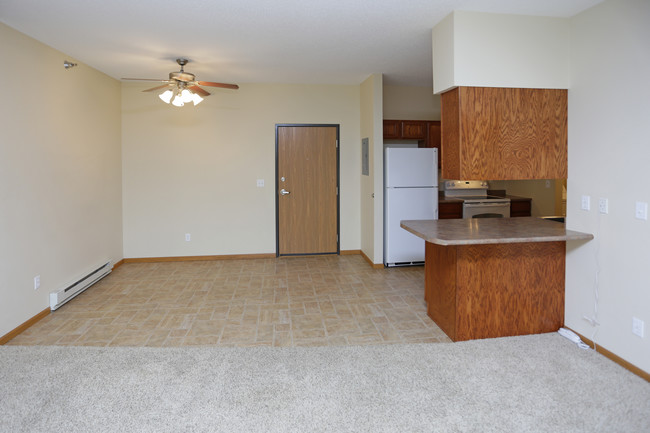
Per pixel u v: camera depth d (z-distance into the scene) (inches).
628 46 105.1
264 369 108.4
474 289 125.0
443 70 129.3
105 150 203.2
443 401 93.3
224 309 156.3
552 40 126.3
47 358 114.3
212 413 89.6
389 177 211.8
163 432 83.3
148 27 135.9
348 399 94.6
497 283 126.5
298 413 89.5
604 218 114.6
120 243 223.1
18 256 135.0
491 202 238.4
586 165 120.9
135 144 224.7
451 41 123.3
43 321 144.6
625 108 106.5
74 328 138.5
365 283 189.0
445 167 133.9
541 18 125.3
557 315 131.2
